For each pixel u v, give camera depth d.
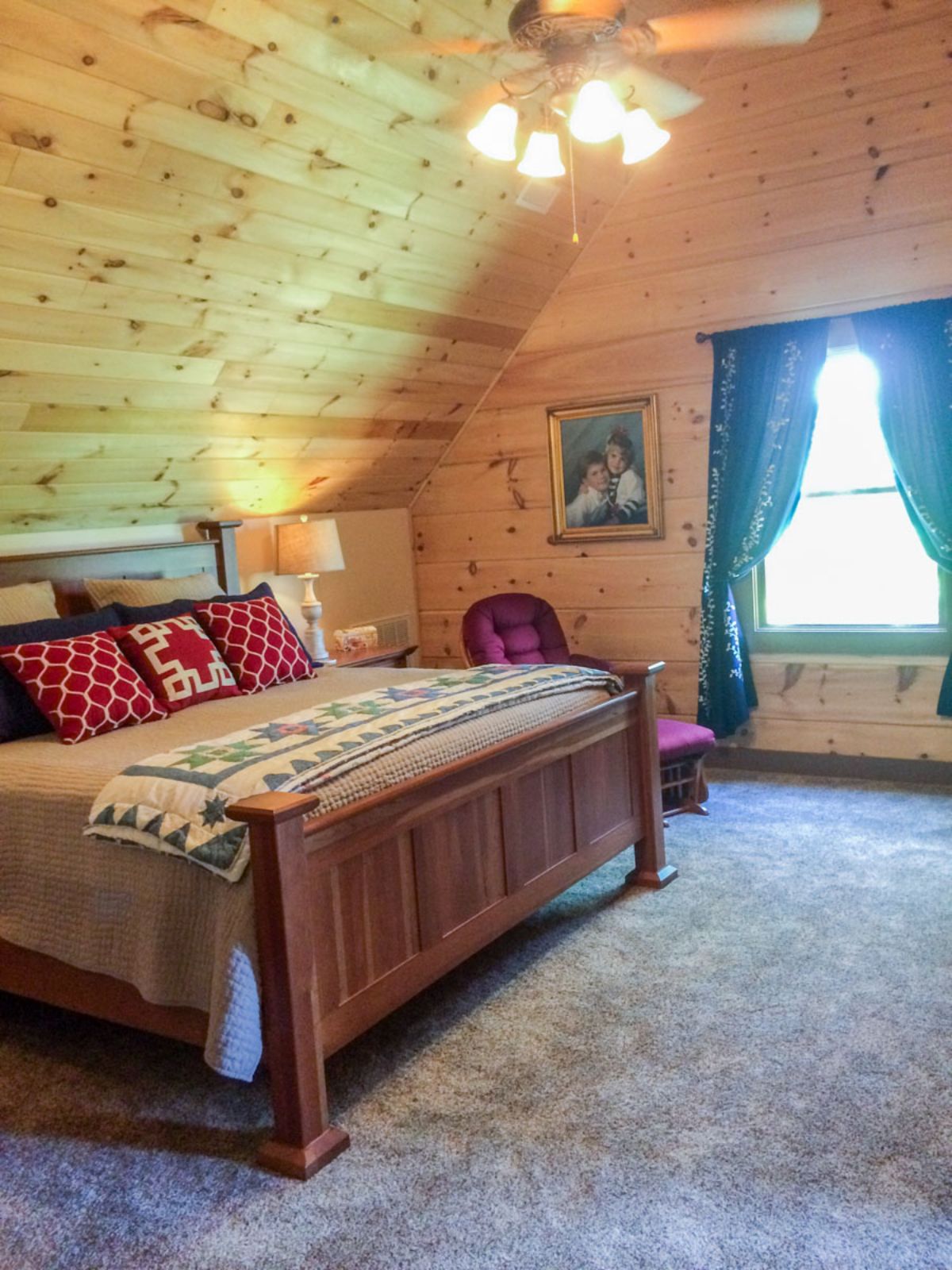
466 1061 2.56
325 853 2.31
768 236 4.52
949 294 4.18
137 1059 2.70
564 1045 2.60
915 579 4.56
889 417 4.29
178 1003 2.31
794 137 4.39
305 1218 2.04
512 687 3.17
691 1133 2.21
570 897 3.54
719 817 4.27
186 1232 2.02
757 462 4.60
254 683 3.77
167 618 3.74
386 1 2.92
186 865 2.31
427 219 3.93
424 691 3.21
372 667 4.85
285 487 4.90
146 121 2.81
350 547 5.46
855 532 4.66
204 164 3.06
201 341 3.71
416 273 4.17
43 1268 1.95
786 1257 1.85
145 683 3.43
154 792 2.41
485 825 2.85
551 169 2.96
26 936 2.60
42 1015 2.97
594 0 2.33
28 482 3.77
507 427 5.40
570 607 5.37
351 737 2.62
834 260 4.39
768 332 4.52
